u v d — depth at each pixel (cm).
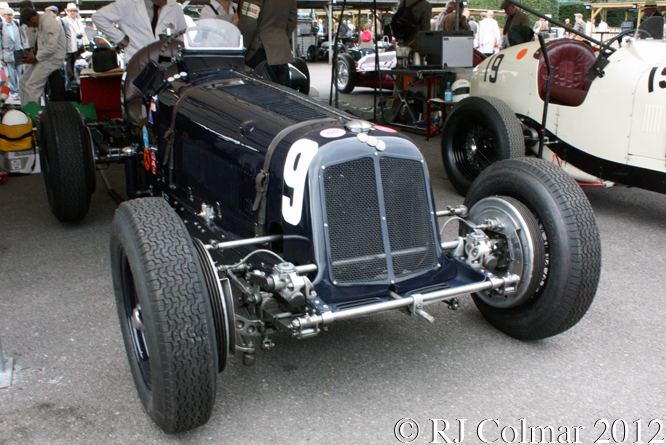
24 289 330
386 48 1311
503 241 260
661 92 393
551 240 248
